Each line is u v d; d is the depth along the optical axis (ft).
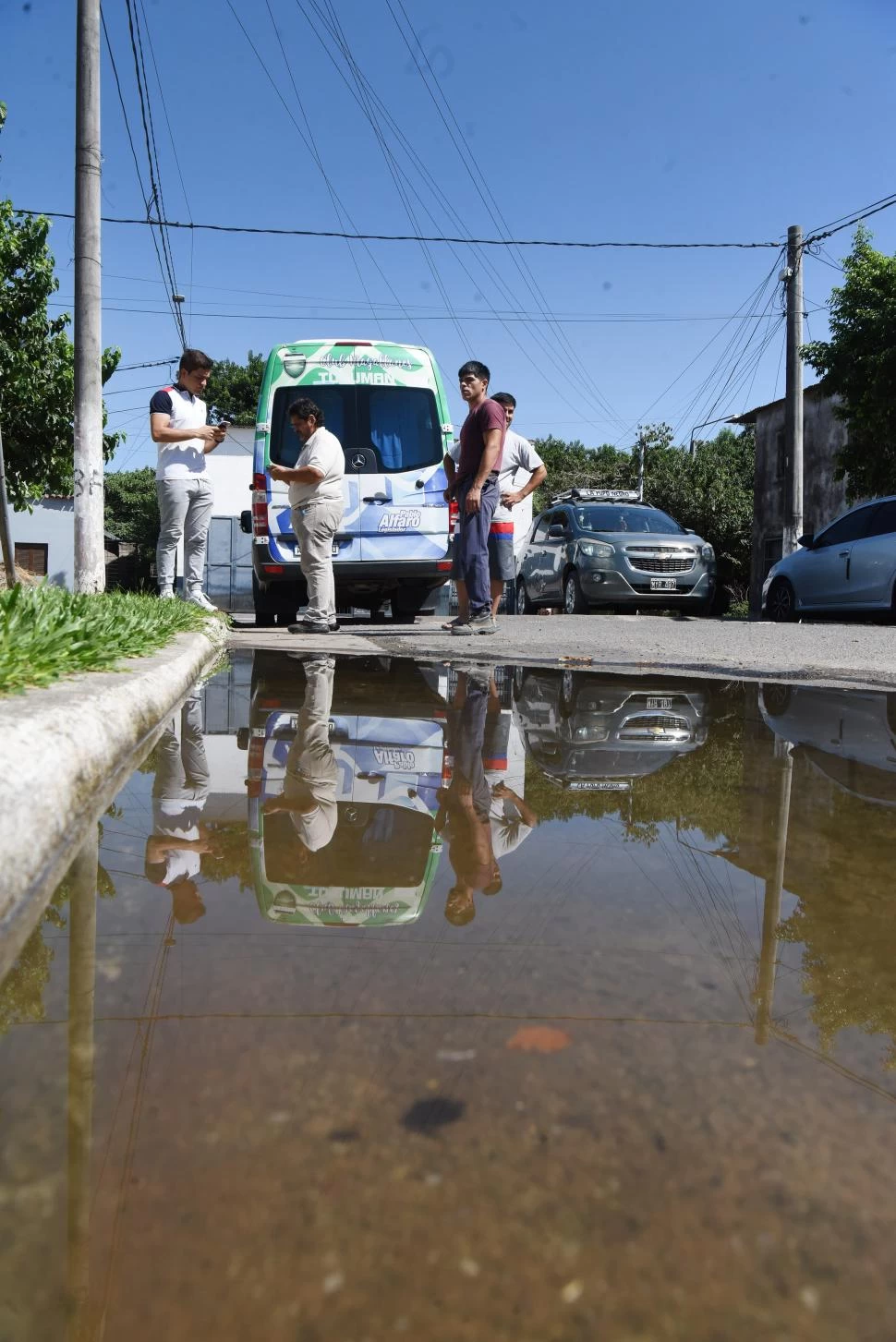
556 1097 2.98
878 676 16.19
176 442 21.61
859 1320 2.11
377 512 27.14
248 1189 2.50
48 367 54.19
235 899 4.83
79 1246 2.27
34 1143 2.68
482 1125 2.81
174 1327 2.03
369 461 27.12
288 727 10.50
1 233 51.26
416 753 9.21
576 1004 3.67
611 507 41.81
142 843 5.80
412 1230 2.36
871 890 5.15
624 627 26.73
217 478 84.74
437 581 28.27
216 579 66.74
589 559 38.22
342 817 6.58
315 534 22.90
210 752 8.86
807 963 4.12
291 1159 2.63
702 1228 2.39
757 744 9.87
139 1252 2.26
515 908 4.76
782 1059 3.25
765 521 80.02
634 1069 3.18
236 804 6.89
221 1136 2.73
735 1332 2.07
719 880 5.28
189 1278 2.18
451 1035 3.37
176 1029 3.39
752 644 21.62
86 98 24.32
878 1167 2.66
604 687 14.69
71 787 5.97
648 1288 2.19
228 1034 3.35
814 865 5.61
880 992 3.83
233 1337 2.01
